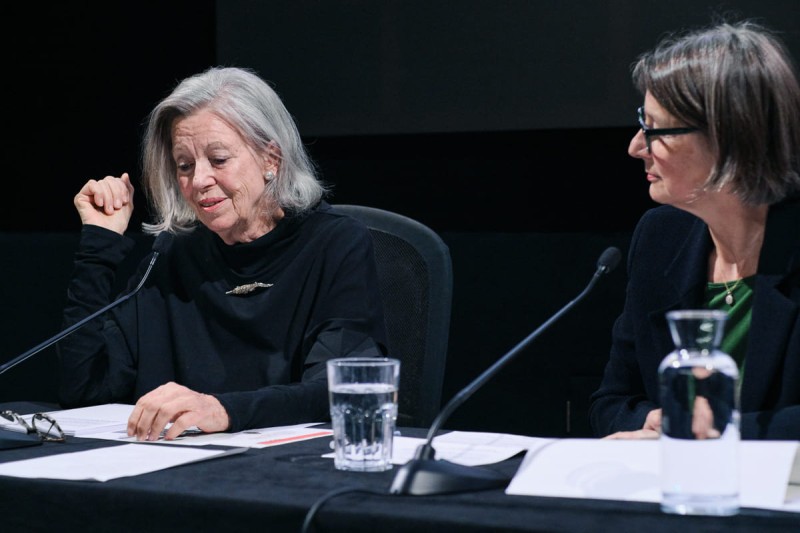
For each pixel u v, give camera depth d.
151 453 2.49
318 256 3.62
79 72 6.72
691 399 1.87
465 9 5.97
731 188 2.72
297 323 3.57
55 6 6.71
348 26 6.22
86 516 2.14
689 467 1.87
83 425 3.01
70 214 6.83
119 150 6.70
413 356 3.81
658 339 3.04
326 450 2.58
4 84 6.82
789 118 2.68
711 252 3.08
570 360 5.78
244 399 2.96
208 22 6.54
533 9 5.84
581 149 5.93
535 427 5.84
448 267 3.85
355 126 6.25
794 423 2.48
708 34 2.78
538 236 5.86
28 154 6.84
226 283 3.67
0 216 6.90
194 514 2.03
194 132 3.55
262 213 3.65
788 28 5.30
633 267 3.22
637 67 2.86
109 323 3.73
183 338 3.64
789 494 2.00
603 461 2.10
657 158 2.78
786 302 2.72
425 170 6.27
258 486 2.12
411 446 2.61
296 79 6.34
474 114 6.00
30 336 6.40
